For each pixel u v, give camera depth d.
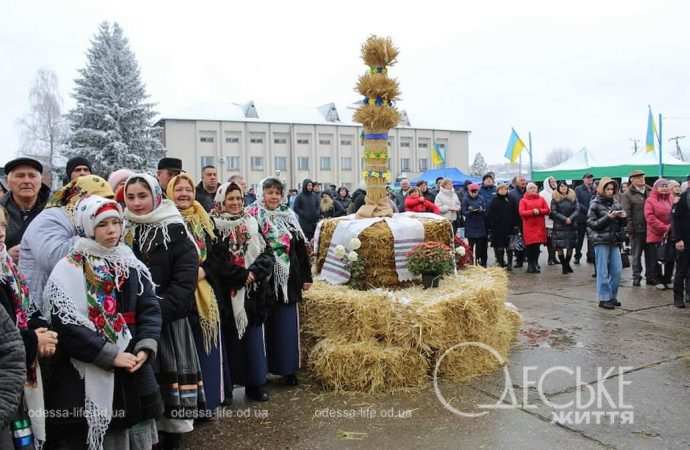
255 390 4.16
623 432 3.47
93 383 2.54
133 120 30.05
